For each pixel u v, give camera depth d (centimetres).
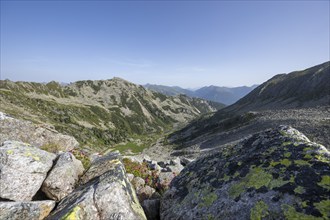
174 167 1856
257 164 847
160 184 1543
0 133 1555
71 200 902
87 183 1048
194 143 12538
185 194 977
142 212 929
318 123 5672
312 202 606
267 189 719
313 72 15362
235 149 1040
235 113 17862
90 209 819
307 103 11369
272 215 638
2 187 932
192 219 827
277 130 998
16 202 863
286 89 16200
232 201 766
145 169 1805
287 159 786
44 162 1102
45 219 841
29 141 1623
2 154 1012
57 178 1030
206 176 980
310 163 725
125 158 1941
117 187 906
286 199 651
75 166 1179
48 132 1730
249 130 8294
